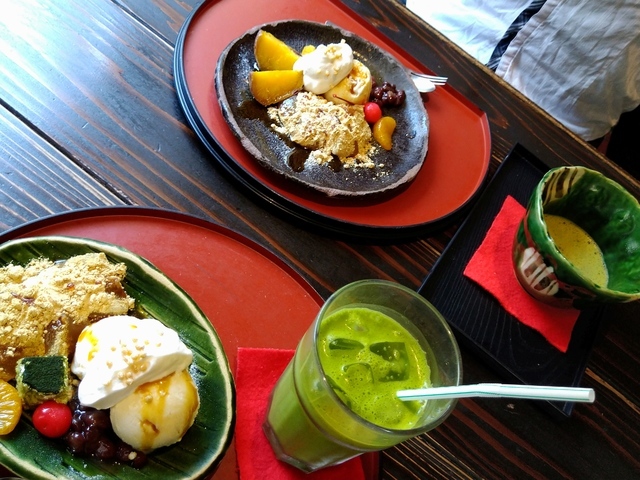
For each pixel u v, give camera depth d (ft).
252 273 1.37
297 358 1.03
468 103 2.04
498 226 1.72
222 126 1.60
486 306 1.57
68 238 1.14
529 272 1.55
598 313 1.67
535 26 2.71
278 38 1.87
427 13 3.07
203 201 1.48
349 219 1.57
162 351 1.02
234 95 1.68
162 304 1.17
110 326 1.06
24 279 1.08
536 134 2.09
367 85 1.80
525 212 1.62
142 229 1.32
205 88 1.66
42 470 0.92
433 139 1.91
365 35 2.07
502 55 2.87
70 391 1.02
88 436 0.97
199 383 1.11
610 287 1.54
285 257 1.48
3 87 1.43
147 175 1.46
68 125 1.44
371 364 1.06
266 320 1.33
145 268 1.17
